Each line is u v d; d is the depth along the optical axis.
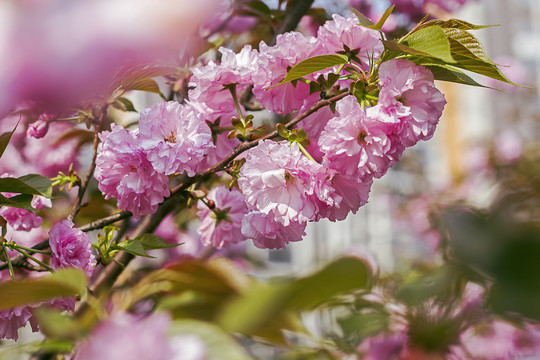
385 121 0.87
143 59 0.41
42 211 1.05
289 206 0.89
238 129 0.94
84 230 0.94
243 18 1.39
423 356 0.74
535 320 0.42
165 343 0.56
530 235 0.43
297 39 0.92
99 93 0.47
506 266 0.43
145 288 0.71
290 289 0.45
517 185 0.52
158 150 0.89
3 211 1.01
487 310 0.57
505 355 0.82
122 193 0.90
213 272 0.65
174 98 1.12
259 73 0.94
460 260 0.47
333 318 0.81
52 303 0.85
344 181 0.90
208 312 0.68
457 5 1.82
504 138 3.29
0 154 0.87
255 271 1.66
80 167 1.38
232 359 0.56
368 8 1.70
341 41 0.92
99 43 0.40
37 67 0.40
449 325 0.74
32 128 1.02
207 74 0.95
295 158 0.89
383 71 0.87
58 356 0.90
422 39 0.84
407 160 3.35
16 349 0.70
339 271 0.46
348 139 0.87
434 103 0.87
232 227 1.04
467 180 3.05
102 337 0.56
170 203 1.11
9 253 0.99
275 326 0.64
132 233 1.14
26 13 0.40
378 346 0.78
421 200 2.69
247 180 0.89
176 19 0.40
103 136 0.92
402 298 0.76
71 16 0.40
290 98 0.94
